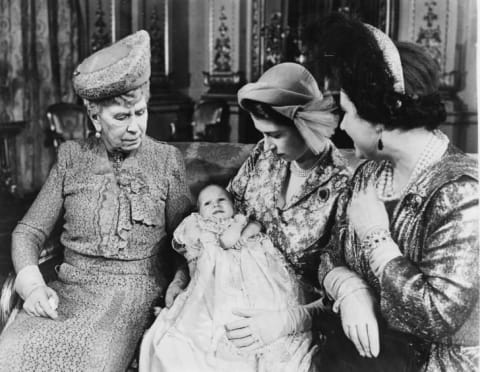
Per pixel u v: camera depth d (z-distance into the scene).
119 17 4.55
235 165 2.01
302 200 1.73
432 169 1.44
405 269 1.40
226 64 4.79
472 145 2.77
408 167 1.48
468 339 1.38
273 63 4.75
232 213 1.84
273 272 1.70
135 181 1.79
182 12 4.57
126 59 1.64
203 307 1.65
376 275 1.45
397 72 1.43
